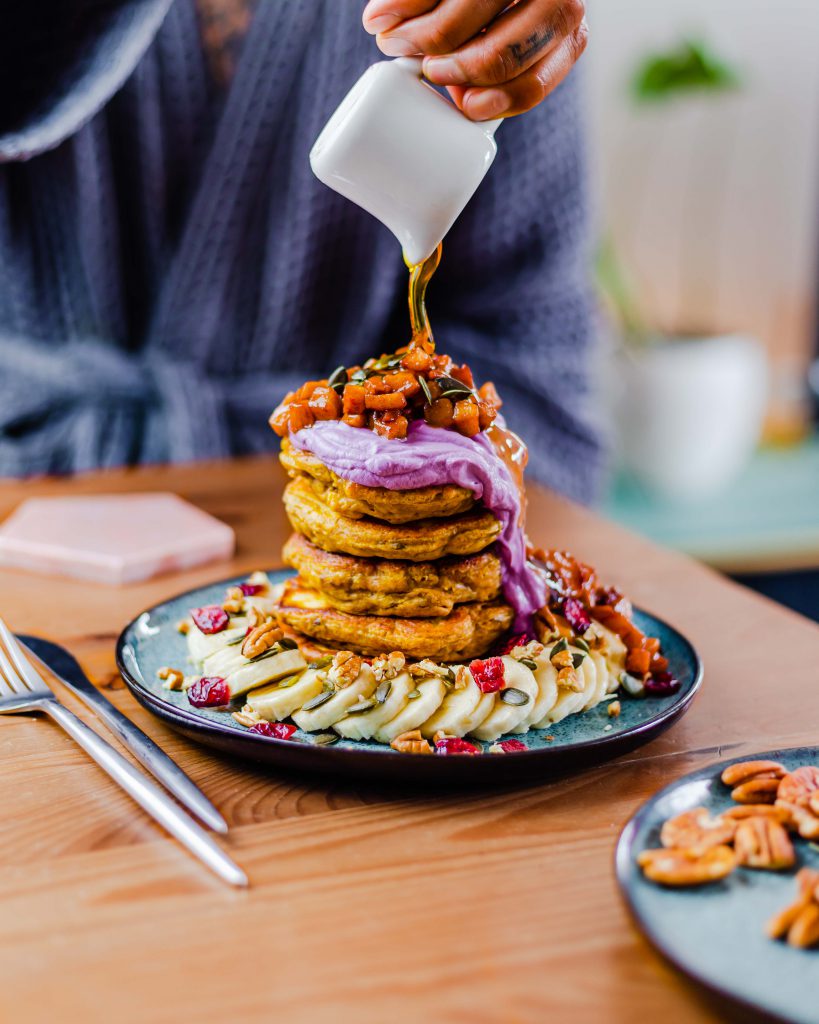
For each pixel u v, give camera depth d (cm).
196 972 49
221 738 58
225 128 104
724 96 202
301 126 105
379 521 63
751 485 205
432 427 63
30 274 106
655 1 197
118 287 109
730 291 215
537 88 60
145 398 112
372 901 52
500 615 65
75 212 104
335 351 118
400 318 118
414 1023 47
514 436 65
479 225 112
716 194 208
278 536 87
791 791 55
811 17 201
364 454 61
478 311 117
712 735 63
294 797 58
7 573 81
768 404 224
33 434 109
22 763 60
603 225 184
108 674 67
